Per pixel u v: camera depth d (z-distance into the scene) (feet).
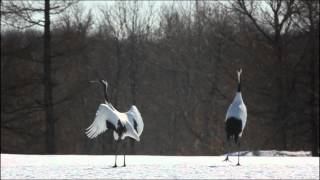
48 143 157.17
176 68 204.74
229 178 61.05
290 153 123.13
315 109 157.99
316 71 159.33
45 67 155.53
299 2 153.99
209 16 189.78
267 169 68.74
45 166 71.82
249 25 165.78
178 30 209.46
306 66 161.89
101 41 207.51
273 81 162.50
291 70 162.50
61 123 201.16
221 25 173.06
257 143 164.04
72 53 159.53
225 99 175.73
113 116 67.26
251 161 81.05
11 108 163.73
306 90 162.30
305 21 157.58
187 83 205.26
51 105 157.38
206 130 189.67
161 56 210.79
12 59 163.02
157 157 92.27
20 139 177.99
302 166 72.59
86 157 89.35
